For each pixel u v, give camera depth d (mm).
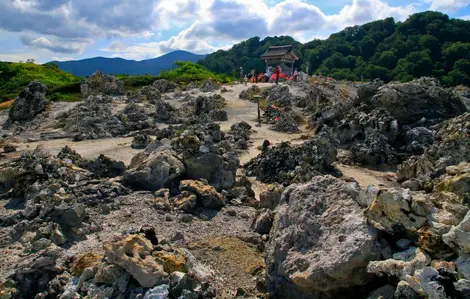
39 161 20234
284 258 10477
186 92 59281
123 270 10594
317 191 11016
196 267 11852
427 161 23359
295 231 10531
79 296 10383
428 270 8211
